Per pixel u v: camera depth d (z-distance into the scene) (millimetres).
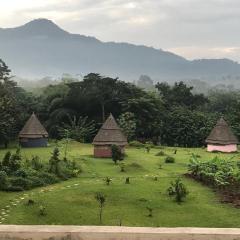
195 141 74062
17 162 38375
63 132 74125
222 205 28922
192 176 39469
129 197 30828
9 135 66812
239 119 75812
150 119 76750
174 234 7121
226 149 61125
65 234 7184
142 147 65688
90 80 79938
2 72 71562
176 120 75750
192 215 26719
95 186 34438
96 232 7168
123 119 71688
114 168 44031
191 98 92312
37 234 7184
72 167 41125
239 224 24656
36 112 82312
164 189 33625
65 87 85500
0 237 7191
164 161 49375
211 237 7094
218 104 98250
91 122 75625
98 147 52062
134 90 79438
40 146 64062
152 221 25578
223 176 35812
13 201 29562
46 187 34719
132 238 7137
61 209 27562
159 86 93500
